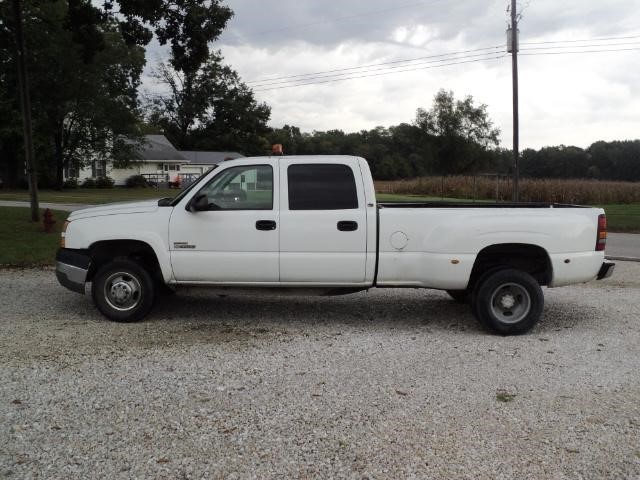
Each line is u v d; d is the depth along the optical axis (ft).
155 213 21.42
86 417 13.14
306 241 20.84
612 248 50.01
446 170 221.05
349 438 12.28
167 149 190.08
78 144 140.87
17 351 17.97
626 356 18.31
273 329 21.17
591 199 122.31
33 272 33.27
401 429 12.72
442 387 15.31
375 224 20.70
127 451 11.58
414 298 27.12
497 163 222.28
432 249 20.61
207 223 21.04
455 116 213.05
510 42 80.74
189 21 53.93
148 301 21.63
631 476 10.85
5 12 54.13
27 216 59.00
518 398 14.60
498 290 20.61
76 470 10.84
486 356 18.15
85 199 104.63
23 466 10.95
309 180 21.09
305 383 15.47
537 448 11.91
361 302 26.13
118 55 127.65
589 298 27.86
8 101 97.55
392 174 290.35
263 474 10.80
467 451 11.75
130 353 17.89
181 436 12.27
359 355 18.07
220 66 256.32
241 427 12.73
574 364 17.43
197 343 19.11
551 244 20.56
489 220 20.51
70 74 122.21
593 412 13.76
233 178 21.30
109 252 22.39
